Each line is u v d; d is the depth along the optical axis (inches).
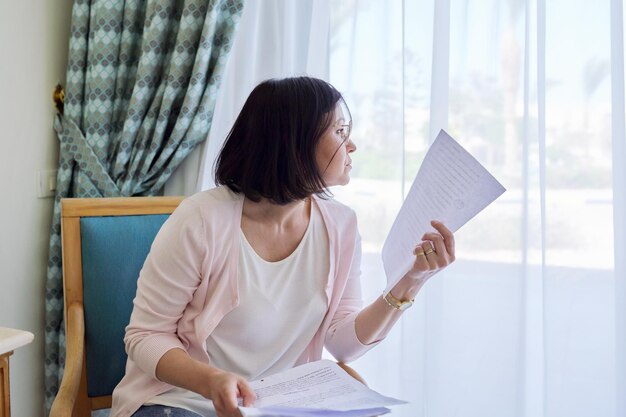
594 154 70.1
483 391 76.2
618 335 68.7
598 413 71.4
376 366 81.8
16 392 86.4
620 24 67.4
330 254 58.7
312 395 49.6
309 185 54.7
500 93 74.3
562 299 71.3
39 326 88.6
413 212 54.6
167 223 56.3
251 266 56.2
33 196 86.0
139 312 55.6
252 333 56.1
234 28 82.4
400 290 56.9
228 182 57.1
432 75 74.7
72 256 68.7
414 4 76.8
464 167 50.4
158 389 55.4
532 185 72.9
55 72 87.7
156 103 85.0
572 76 70.1
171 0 83.8
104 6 84.3
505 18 73.6
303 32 84.7
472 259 75.9
